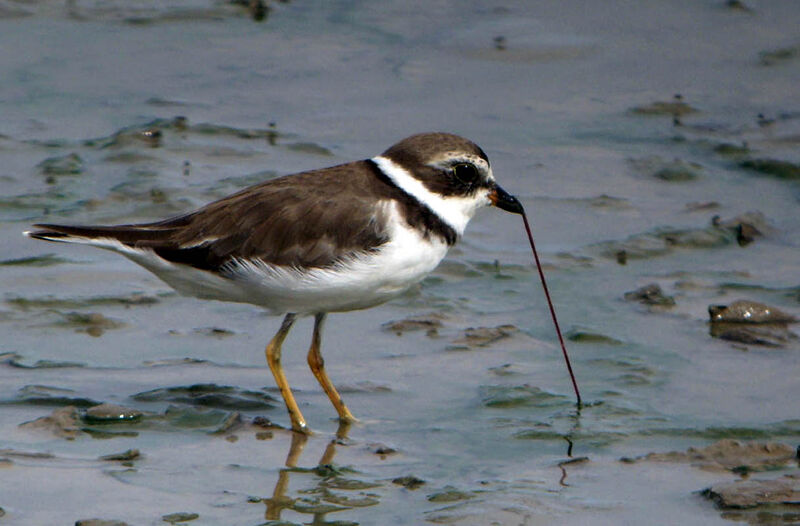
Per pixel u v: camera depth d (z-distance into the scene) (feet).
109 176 51.62
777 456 32.99
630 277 46.14
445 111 60.54
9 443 32.50
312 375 38.83
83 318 40.86
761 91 63.87
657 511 30.04
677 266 47.16
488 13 72.38
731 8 73.00
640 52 68.03
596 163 55.98
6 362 37.47
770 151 57.11
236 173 52.29
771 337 41.01
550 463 32.81
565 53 67.51
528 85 64.03
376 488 31.14
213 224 35.01
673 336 41.32
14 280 43.16
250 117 58.70
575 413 35.83
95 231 35.12
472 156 36.22
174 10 71.20
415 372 38.60
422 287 44.80
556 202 52.13
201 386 36.88
